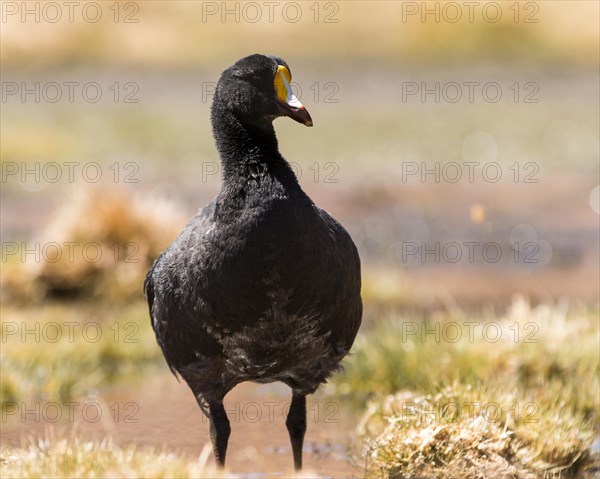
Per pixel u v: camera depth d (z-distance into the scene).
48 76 41.41
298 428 8.98
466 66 41.41
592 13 44.06
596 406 10.29
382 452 8.76
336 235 8.38
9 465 8.31
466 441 8.60
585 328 12.05
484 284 16.61
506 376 10.95
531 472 8.55
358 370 11.75
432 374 11.09
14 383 11.55
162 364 13.04
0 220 20.73
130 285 15.17
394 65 41.75
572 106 33.56
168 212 16.19
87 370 12.46
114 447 8.85
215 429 8.62
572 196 22.58
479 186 23.73
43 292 15.15
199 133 30.06
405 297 15.66
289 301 7.93
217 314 8.02
